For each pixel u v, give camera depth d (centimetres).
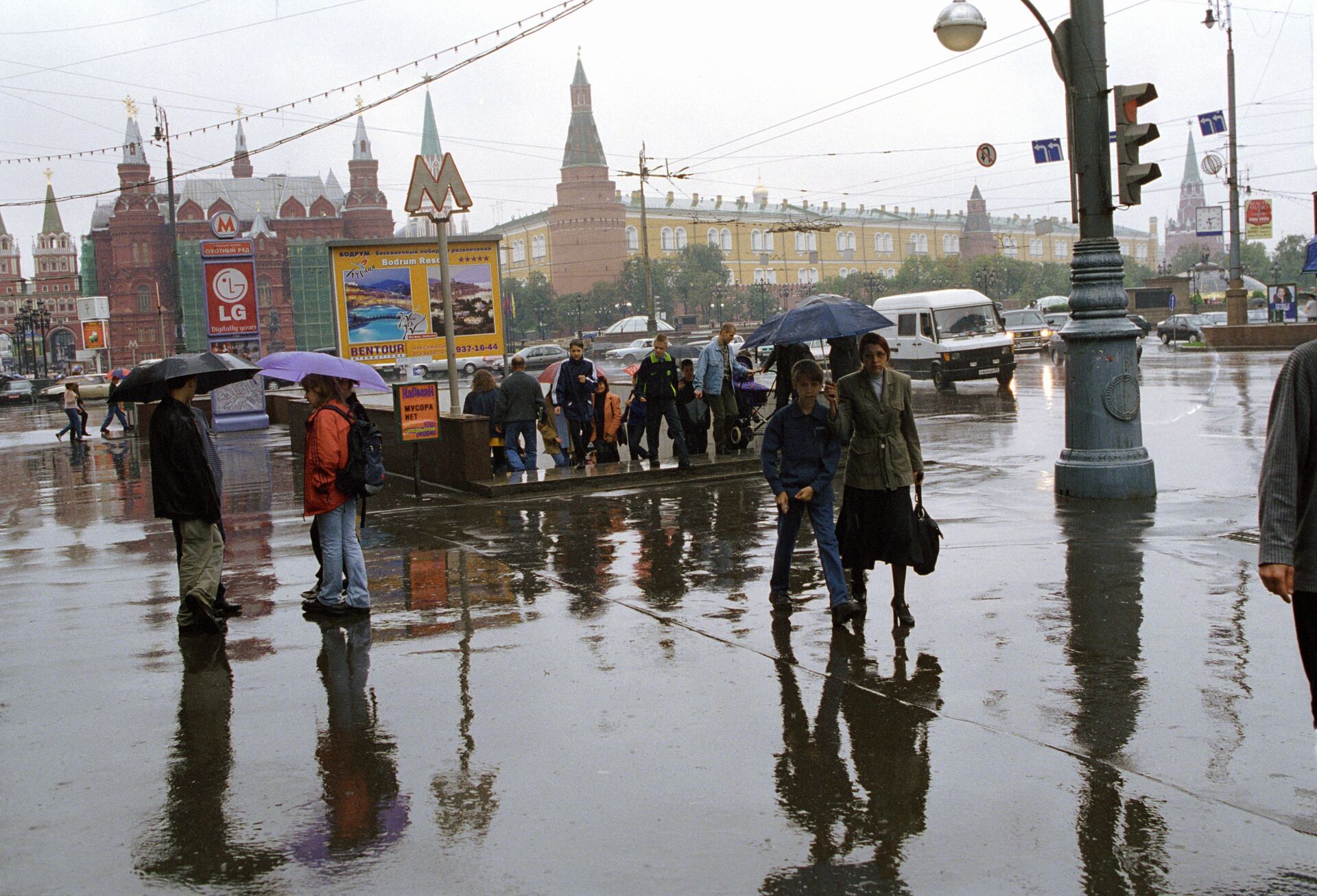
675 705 545
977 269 12331
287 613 774
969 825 402
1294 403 348
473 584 839
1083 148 1063
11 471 2075
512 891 364
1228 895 346
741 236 14038
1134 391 1077
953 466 1406
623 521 1088
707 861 381
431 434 1313
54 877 385
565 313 12006
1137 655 594
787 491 698
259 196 12638
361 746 506
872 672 587
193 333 11788
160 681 620
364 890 369
